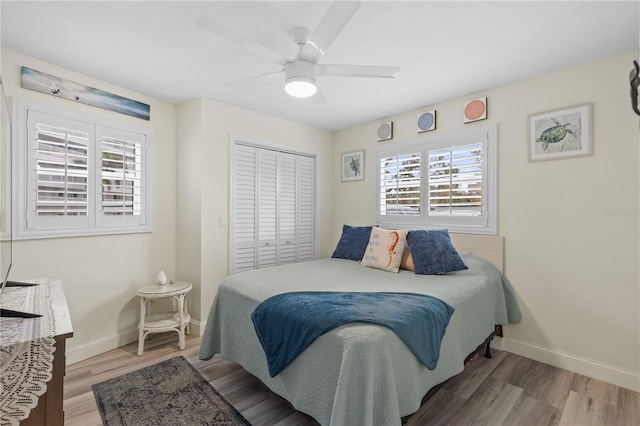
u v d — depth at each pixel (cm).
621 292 204
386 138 342
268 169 345
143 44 197
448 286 200
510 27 176
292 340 151
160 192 295
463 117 281
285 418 171
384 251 258
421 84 255
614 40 189
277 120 347
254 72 237
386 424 121
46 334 90
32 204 214
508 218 254
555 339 230
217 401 186
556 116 229
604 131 209
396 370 130
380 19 168
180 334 258
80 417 170
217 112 297
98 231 249
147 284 283
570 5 157
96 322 249
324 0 152
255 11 162
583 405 183
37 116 215
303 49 180
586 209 217
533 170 241
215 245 297
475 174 273
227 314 208
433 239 248
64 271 231
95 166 247
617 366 205
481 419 170
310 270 252
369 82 252
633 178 199
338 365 130
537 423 167
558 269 229
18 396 81
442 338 158
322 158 398
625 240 202
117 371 221
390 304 159
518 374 218
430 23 172
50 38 190
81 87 238
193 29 180
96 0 155
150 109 286
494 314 233
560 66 223
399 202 330
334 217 406
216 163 297
